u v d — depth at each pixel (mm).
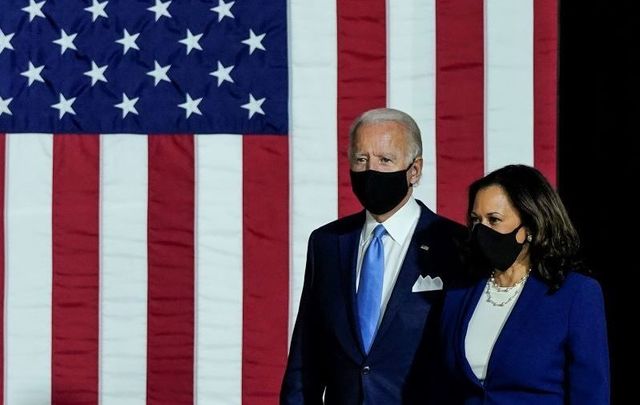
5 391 12828
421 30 12734
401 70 12742
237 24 12938
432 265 9141
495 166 12594
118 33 13031
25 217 12844
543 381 8094
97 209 12836
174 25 13008
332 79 12797
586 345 8055
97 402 12820
